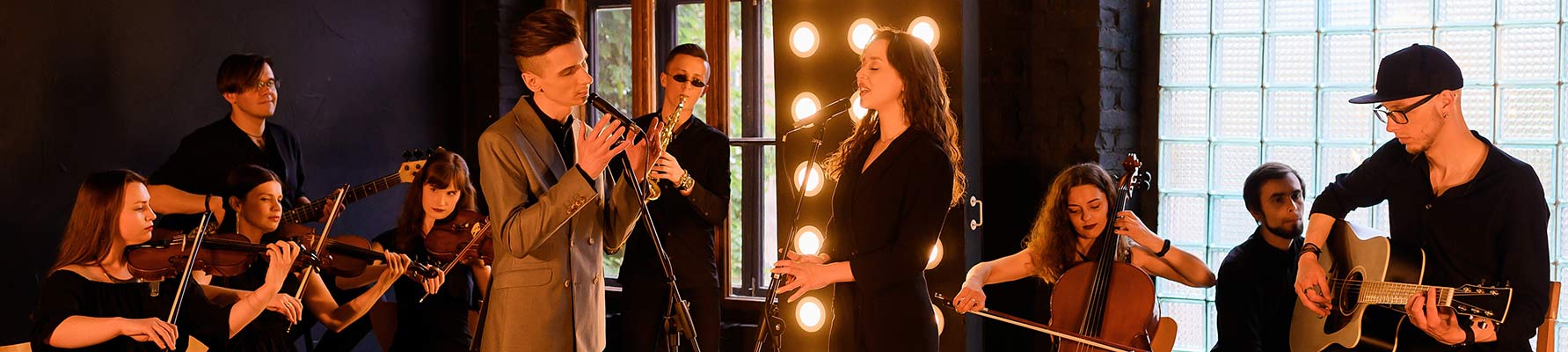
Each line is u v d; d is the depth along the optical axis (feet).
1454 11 11.85
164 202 11.46
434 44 15.55
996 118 13.41
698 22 15.16
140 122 12.26
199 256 10.23
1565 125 11.43
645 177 8.93
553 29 8.27
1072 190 11.03
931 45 11.51
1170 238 13.32
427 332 11.80
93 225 9.25
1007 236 13.48
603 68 15.76
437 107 15.64
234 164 12.00
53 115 11.47
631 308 12.30
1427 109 9.09
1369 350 9.57
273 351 11.04
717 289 12.42
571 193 7.91
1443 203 9.21
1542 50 11.49
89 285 9.21
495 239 8.39
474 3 15.72
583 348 8.71
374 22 14.56
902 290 8.86
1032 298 13.15
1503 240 9.00
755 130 14.98
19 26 11.14
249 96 12.10
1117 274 10.51
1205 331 13.24
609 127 8.04
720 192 12.27
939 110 9.05
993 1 13.32
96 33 11.78
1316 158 12.53
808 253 12.04
